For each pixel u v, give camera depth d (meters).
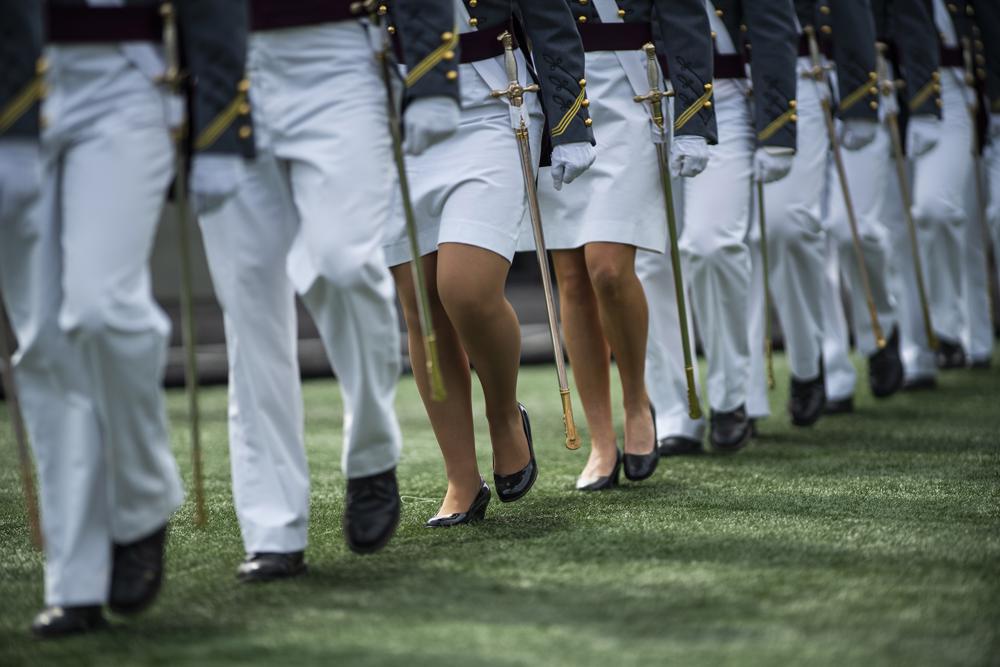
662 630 9.96
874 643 9.57
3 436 21.86
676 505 14.76
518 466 14.66
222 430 22.06
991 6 23.83
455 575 11.76
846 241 22.12
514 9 14.05
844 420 21.14
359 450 11.88
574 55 13.92
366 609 10.77
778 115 17.58
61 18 9.87
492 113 13.68
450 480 14.24
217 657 9.68
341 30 11.27
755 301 19.86
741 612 10.38
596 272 15.59
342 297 11.23
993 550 12.28
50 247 10.16
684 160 15.48
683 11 15.56
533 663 9.29
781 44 17.58
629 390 16.30
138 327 10.00
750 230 18.66
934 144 22.97
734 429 18.44
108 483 10.45
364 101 11.29
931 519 13.72
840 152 22.09
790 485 15.84
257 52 11.23
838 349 22.03
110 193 9.91
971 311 26.72
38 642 10.22
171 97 10.15
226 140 10.41
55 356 10.23
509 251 13.59
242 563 12.06
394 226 13.91
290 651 9.74
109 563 10.49
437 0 11.77
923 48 22.50
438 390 11.76
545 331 32.81
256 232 11.41
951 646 9.49
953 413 21.41
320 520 14.47
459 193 13.52
